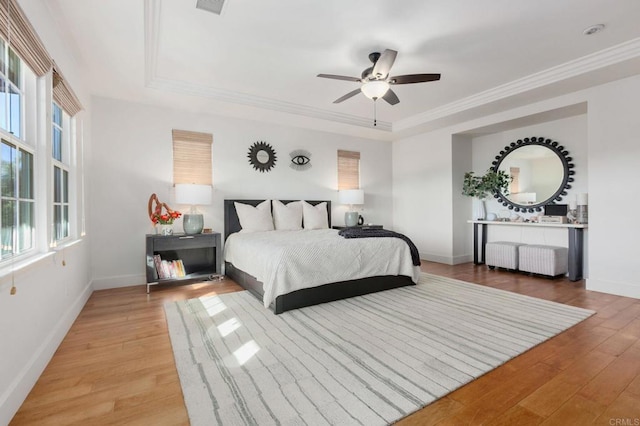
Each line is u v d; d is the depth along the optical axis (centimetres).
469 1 233
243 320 271
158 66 335
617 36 283
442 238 558
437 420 144
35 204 199
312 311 293
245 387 170
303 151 546
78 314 288
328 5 237
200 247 403
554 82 349
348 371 186
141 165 411
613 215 348
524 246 451
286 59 323
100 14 231
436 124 524
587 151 404
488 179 512
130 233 403
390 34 277
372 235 367
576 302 318
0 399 137
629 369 188
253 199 494
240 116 473
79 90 313
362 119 532
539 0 233
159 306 312
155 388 171
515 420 144
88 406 155
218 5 236
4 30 146
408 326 255
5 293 144
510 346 217
